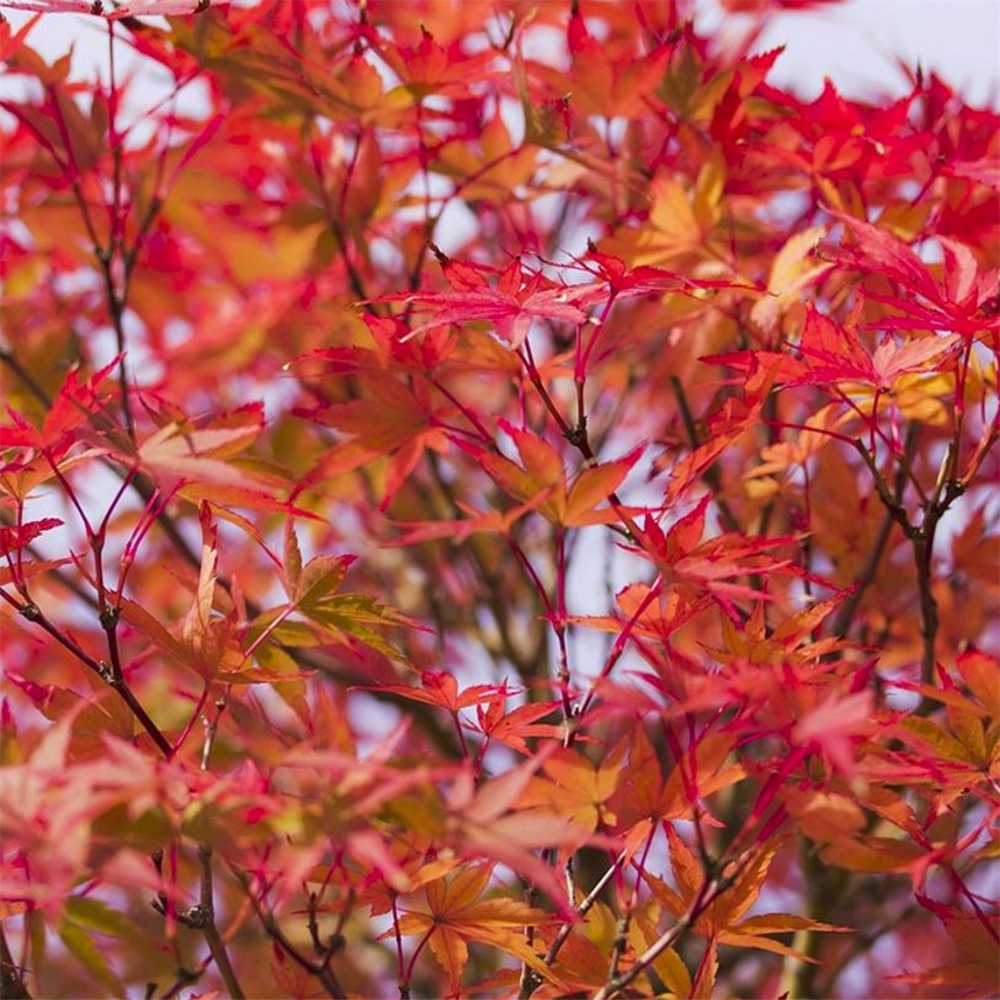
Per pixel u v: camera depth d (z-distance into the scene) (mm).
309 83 1550
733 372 1603
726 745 1308
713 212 1535
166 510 1626
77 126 1609
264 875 1324
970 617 1636
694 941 1707
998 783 1333
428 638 1891
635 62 1550
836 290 1576
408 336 1345
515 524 1793
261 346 1756
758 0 1631
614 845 1255
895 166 1521
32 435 1338
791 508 1576
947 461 1399
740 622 1424
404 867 1343
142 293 1757
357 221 1633
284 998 1570
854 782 1302
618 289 1358
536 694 1726
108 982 1309
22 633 1377
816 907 1607
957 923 1340
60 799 1242
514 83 1566
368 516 1893
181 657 1358
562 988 1356
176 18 1529
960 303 1371
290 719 1557
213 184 1688
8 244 1750
